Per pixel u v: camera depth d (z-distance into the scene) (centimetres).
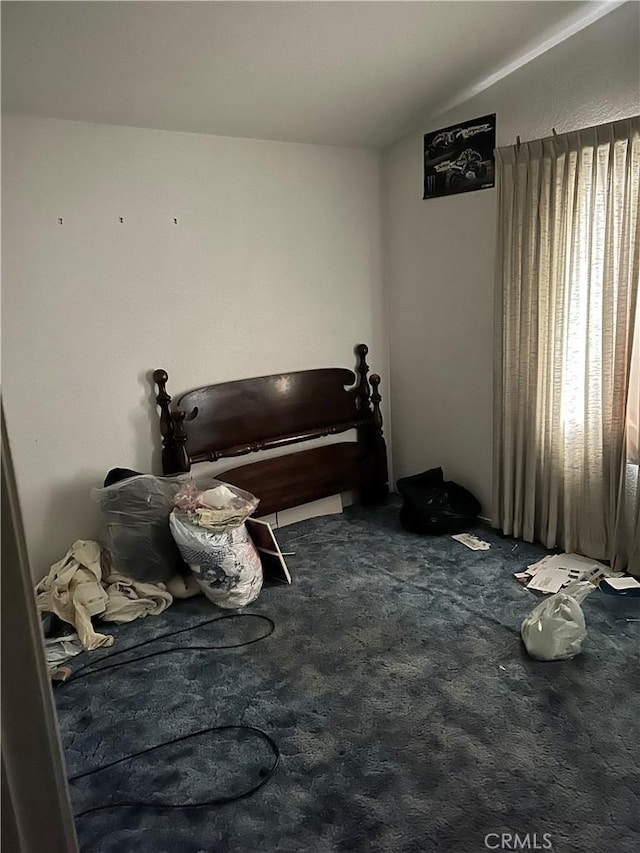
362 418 393
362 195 378
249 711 216
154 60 225
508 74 305
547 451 310
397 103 313
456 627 258
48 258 277
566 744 192
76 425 296
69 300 286
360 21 225
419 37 248
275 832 168
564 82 284
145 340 310
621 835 162
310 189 355
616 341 272
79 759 198
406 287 385
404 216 376
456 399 368
